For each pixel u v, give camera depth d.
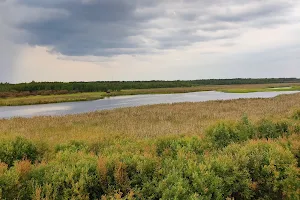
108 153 5.96
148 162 4.96
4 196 3.88
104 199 3.99
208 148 7.14
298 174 5.23
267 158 5.47
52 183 4.26
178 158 5.39
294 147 6.20
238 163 5.32
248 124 9.30
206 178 4.55
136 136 11.88
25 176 4.39
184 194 4.17
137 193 4.22
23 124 19.55
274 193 5.13
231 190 4.77
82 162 4.90
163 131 13.54
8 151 6.39
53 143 8.45
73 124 19.05
